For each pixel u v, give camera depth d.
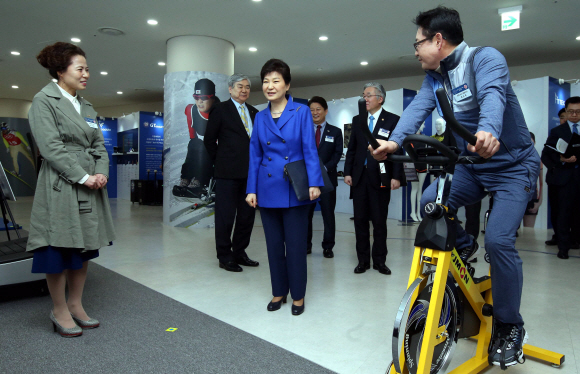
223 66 7.65
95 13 6.49
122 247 4.80
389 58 9.00
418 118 1.82
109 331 2.22
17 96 14.28
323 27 7.03
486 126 1.37
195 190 6.72
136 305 2.67
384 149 1.53
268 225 2.63
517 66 9.45
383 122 3.39
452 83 1.68
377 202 3.50
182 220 6.72
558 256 4.29
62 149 2.07
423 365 1.37
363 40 7.71
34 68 10.22
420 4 6.02
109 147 13.86
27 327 2.28
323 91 11.93
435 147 1.31
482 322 1.79
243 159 3.66
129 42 7.96
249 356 1.93
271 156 2.55
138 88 12.60
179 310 2.58
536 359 1.92
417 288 1.42
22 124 13.52
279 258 2.63
